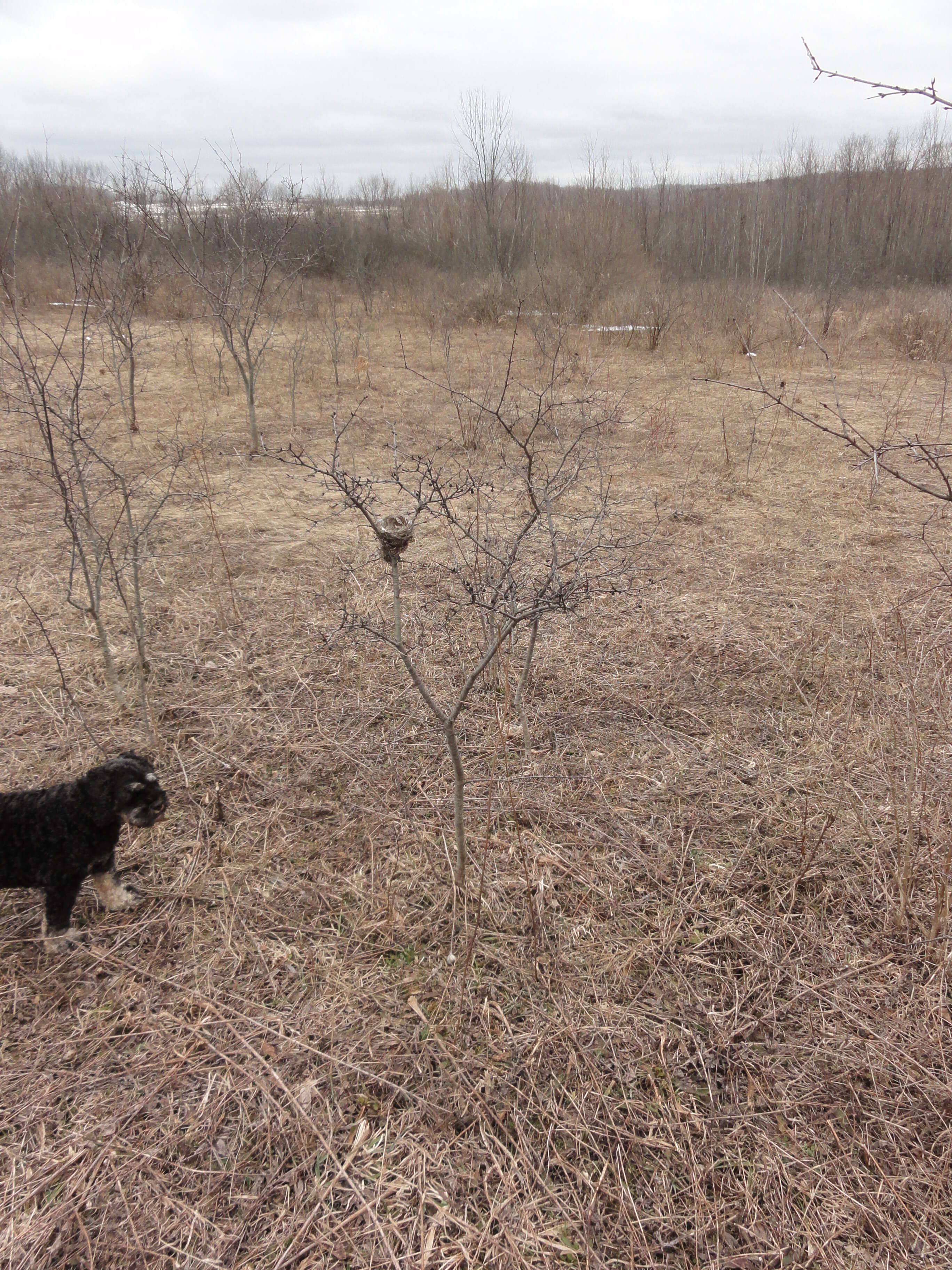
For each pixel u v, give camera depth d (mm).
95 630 4668
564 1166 2031
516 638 4590
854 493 7086
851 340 14469
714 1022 2404
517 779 3465
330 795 3391
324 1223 1910
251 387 8242
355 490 2680
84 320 3760
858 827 3176
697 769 3549
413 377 11625
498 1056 2311
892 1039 2357
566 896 2891
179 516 6465
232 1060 2283
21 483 7137
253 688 4121
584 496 6957
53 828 2492
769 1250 1869
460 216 23641
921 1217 1925
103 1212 1933
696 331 14844
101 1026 2395
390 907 2771
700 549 5926
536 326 13664
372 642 4539
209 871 2994
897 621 4695
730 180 26875
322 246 15711
